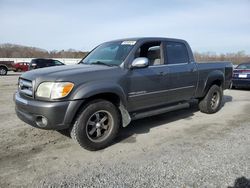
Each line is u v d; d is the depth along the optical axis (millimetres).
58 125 3980
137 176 3482
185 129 5617
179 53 5973
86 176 3492
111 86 4410
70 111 3996
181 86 5879
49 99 3955
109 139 4520
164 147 4539
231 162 3885
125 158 4082
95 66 4738
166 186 3221
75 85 4055
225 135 5188
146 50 5242
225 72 7289
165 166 3770
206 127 5773
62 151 4344
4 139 4836
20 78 4609
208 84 6680
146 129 5598
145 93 5070
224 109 7715
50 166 3787
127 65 4801
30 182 3328
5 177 3447
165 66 5504
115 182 3330
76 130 4199
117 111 4625
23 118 4340
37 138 4918
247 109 7727
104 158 4086
